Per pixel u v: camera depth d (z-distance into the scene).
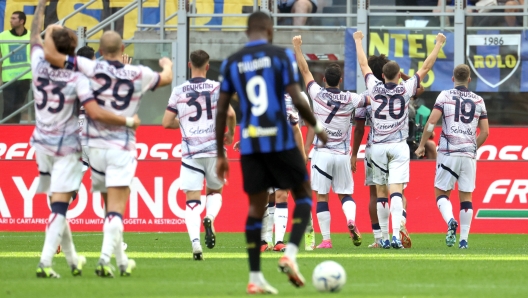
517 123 48.91
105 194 28.06
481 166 48.78
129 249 37.44
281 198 36.69
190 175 31.75
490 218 48.88
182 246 39.34
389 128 37.62
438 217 48.75
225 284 23.03
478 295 20.91
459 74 38.69
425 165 48.81
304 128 47.53
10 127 50.44
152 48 49.84
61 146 23.83
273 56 20.59
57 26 24.06
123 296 20.16
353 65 49.59
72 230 49.78
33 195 50.34
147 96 50.00
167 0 57.75
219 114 21.14
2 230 50.44
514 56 48.72
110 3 61.16
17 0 62.56
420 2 57.22
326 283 21.11
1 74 50.94
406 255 34.03
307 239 37.34
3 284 22.39
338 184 38.69
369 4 52.56
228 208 49.59
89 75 24.00
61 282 22.98
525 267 28.97
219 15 50.25
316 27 50.03
